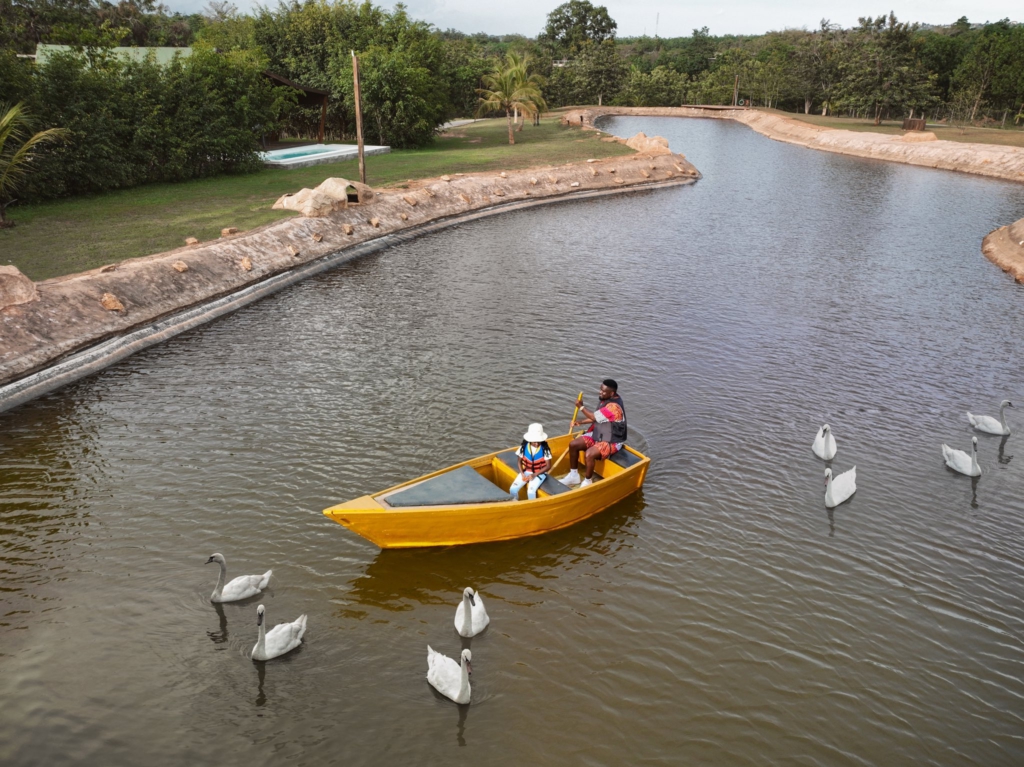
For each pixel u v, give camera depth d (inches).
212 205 1190.3
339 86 1978.3
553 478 454.6
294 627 346.3
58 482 481.4
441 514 404.5
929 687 335.0
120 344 703.7
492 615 373.7
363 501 406.9
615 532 444.1
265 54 2065.7
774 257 1109.1
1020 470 521.0
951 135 2532.0
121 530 432.1
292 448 523.5
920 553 429.4
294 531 432.8
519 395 611.5
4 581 387.5
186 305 804.6
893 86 3031.5
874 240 1227.9
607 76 4143.7
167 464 503.2
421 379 642.2
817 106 4001.0
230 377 647.1
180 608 371.6
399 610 375.6
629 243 1196.5
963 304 892.6
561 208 1520.7
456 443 530.3
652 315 828.0
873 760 297.1
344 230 1131.3
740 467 515.5
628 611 378.3
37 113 1168.8
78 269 815.7
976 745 305.6
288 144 1984.5
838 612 380.8
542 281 962.1
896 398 629.9
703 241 1214.3
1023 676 342.6
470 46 3983.8
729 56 4254.4
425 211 1332.4
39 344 654.5
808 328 796.0
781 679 336.8
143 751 292.4
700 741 303.6
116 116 1315.2
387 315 816.9
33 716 306.7
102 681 326.0
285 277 948.0
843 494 472.7
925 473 514.6
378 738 300.7
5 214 1070.4
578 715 314.5
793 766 293.7
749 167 2143.2
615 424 470.6
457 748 296.7
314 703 317.7
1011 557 427.8
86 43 1421.0
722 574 408.2
